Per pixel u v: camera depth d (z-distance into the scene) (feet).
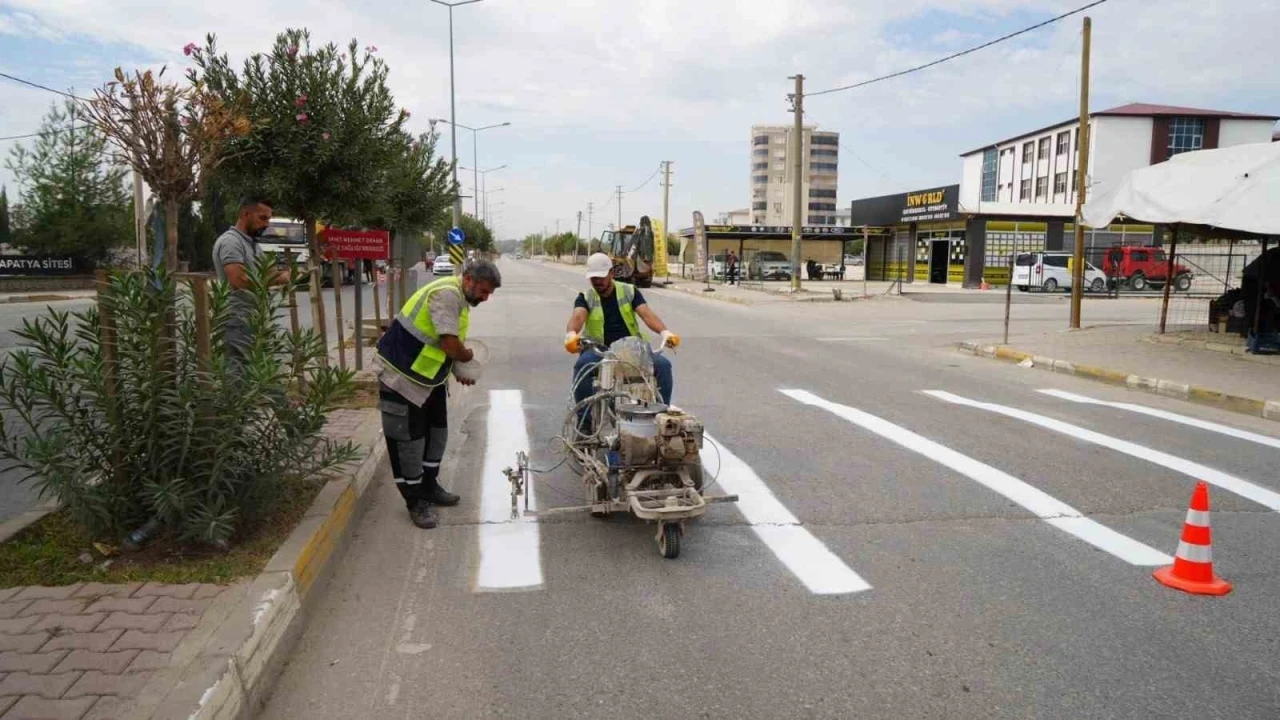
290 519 15.39
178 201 19.51
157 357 13.33
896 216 142.10
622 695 11.57
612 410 18.44
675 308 83.25
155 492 12.91
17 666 10.16
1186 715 11.23
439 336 17.19
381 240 32.91
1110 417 30.35
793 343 52.47
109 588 12.36
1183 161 45.16
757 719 11.03
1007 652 12.89
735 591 15.03
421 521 18.03
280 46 29.63
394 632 13.34
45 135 92.22
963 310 81.66
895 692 11.71
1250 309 45.16
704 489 20.98
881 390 35.50
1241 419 30.60
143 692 9.66
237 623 11.39
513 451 24.59
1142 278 114.93
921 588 15.23
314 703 11.25
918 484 21.59
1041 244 127.13
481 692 11.60
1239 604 14.69
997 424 28.78
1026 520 18.97
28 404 13.00
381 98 31.45
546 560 16.39
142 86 18.51
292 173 29.53
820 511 19.43
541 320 65.16
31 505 17.43
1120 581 15.64
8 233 99.66
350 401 27.61
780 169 434.30
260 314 14.05
